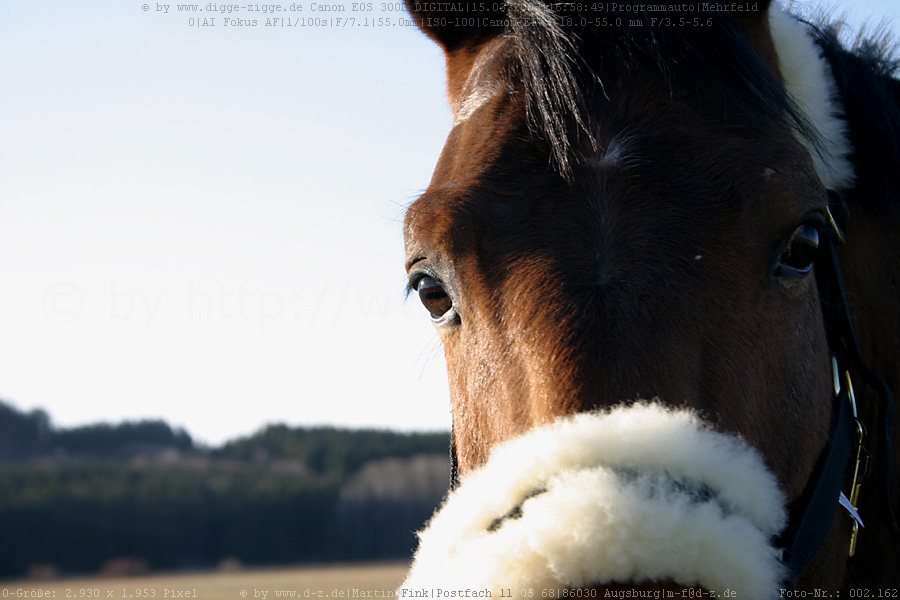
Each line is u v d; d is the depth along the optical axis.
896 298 2.83
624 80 2.26
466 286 2.13
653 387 1.85
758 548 1.71
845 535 2.56
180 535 66.50
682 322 1.92
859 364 2.45
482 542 1.80
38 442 99.00
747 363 1.96
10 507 63.62
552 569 1.68
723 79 2.22
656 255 1.98
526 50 2.31
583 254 2.00
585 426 1.78
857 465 2.46
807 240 2.10
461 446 2.24
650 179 2.08
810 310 2.18
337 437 85.00
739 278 2.00
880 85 2.92
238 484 73.44
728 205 2.04
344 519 71.44
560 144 2.14
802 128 2.31
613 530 1.67
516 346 2.00
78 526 64.19
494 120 2.31
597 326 1.91
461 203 2.15
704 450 1.74
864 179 2.74
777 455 2.06
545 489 1.79
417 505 73.50
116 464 78.38
